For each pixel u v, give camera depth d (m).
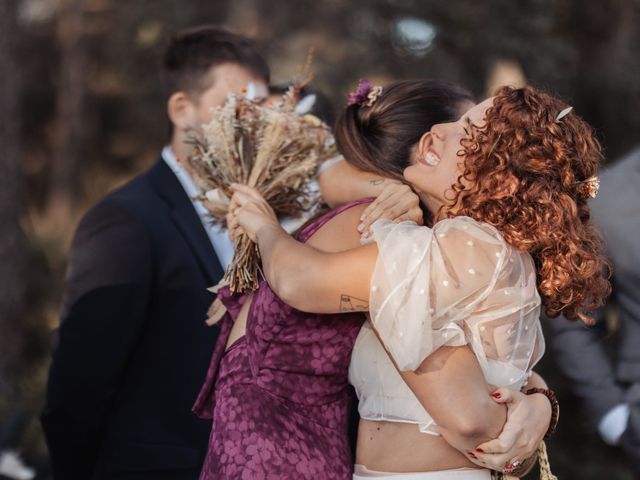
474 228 2.25
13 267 7.33
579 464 7.61
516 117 2.30
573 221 2.29
